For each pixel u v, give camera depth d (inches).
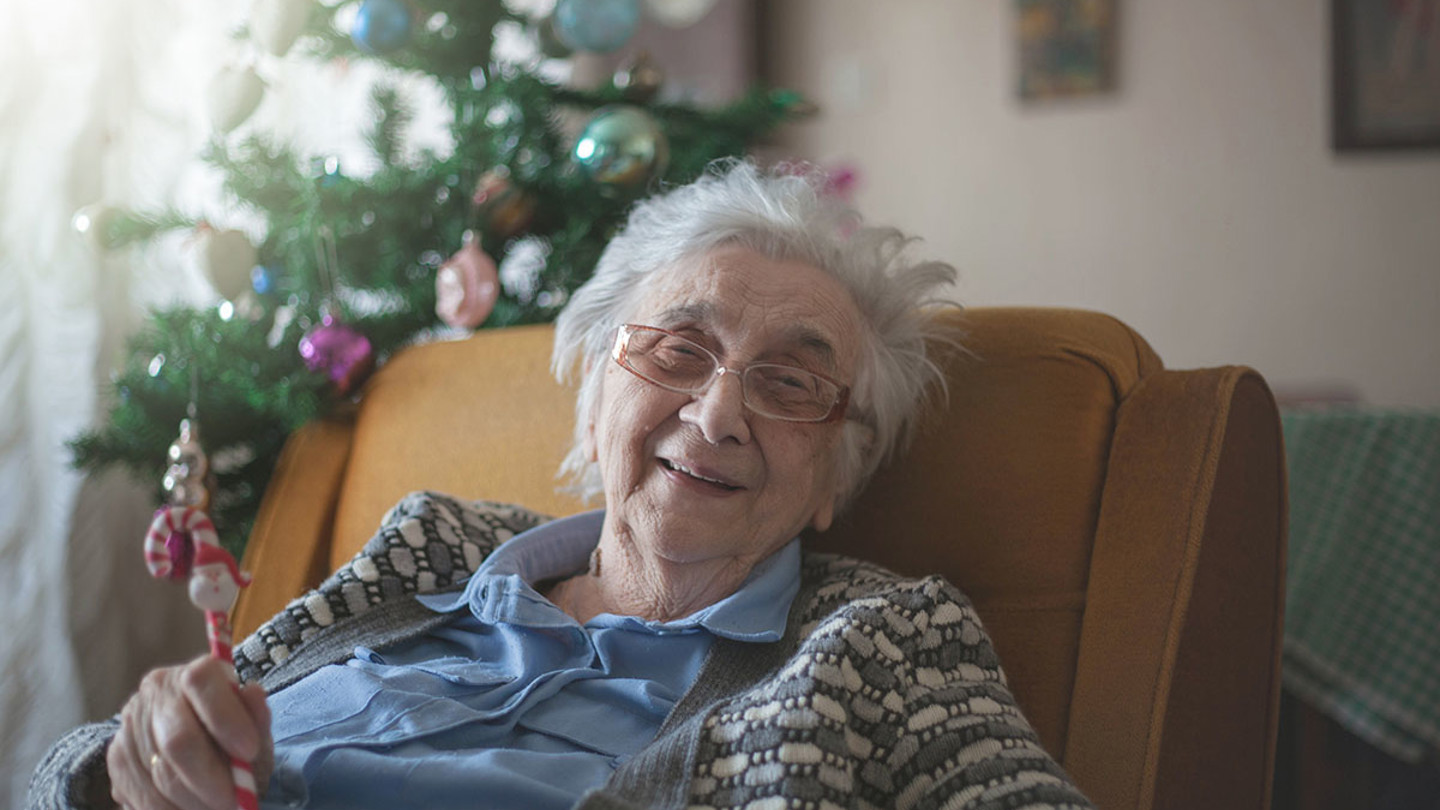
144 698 32.2
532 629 40.9
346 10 79.5
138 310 87.5
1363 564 70.9
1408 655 69.2
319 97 94.8
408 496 49.1
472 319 65.2
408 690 38.9
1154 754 38.2
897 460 46.5
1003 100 143.7
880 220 148.1
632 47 140.2
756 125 74.0
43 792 36.6
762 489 42.1
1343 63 134.6
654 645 40.5
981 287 145.8
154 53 87.7
